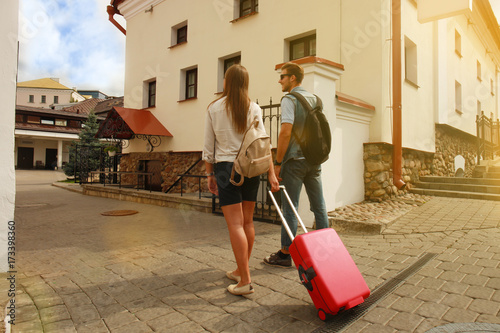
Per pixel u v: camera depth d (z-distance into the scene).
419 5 5.64
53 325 1.85
